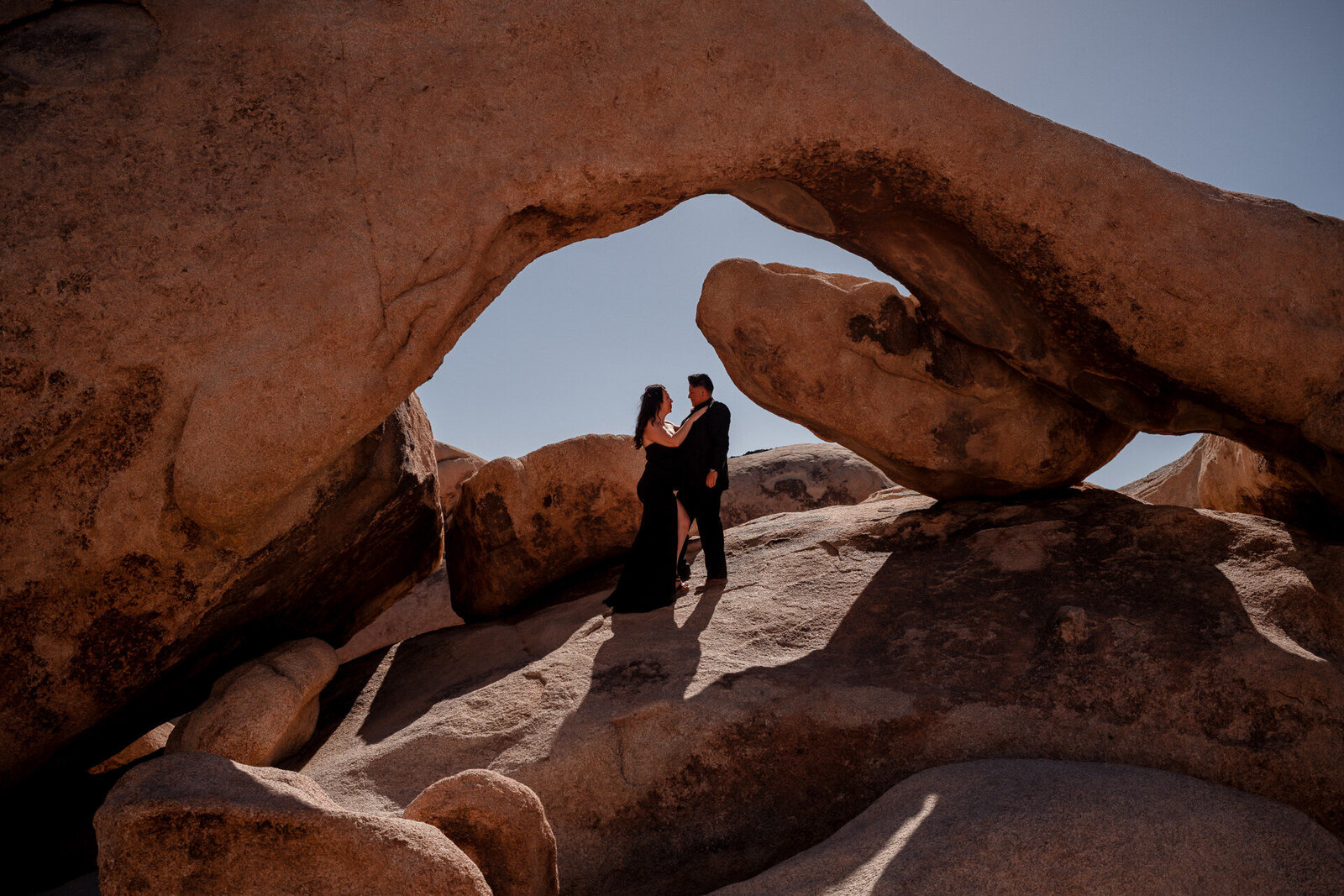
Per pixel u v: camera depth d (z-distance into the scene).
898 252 4.97
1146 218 4.39
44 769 4.15
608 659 4.50
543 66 4.26
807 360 5.20
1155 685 3.79
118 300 3.57
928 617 4.52
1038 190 4.44
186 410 3.60
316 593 5.13
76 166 3.68
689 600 5.26
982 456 5.28
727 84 4.39
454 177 4.07
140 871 2.45
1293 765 3.48
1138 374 4.73
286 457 3.64
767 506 8.88
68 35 3.94
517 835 2.90
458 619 8.73
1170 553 4.59
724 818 3.64
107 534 3.62
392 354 3.89
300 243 3.79
